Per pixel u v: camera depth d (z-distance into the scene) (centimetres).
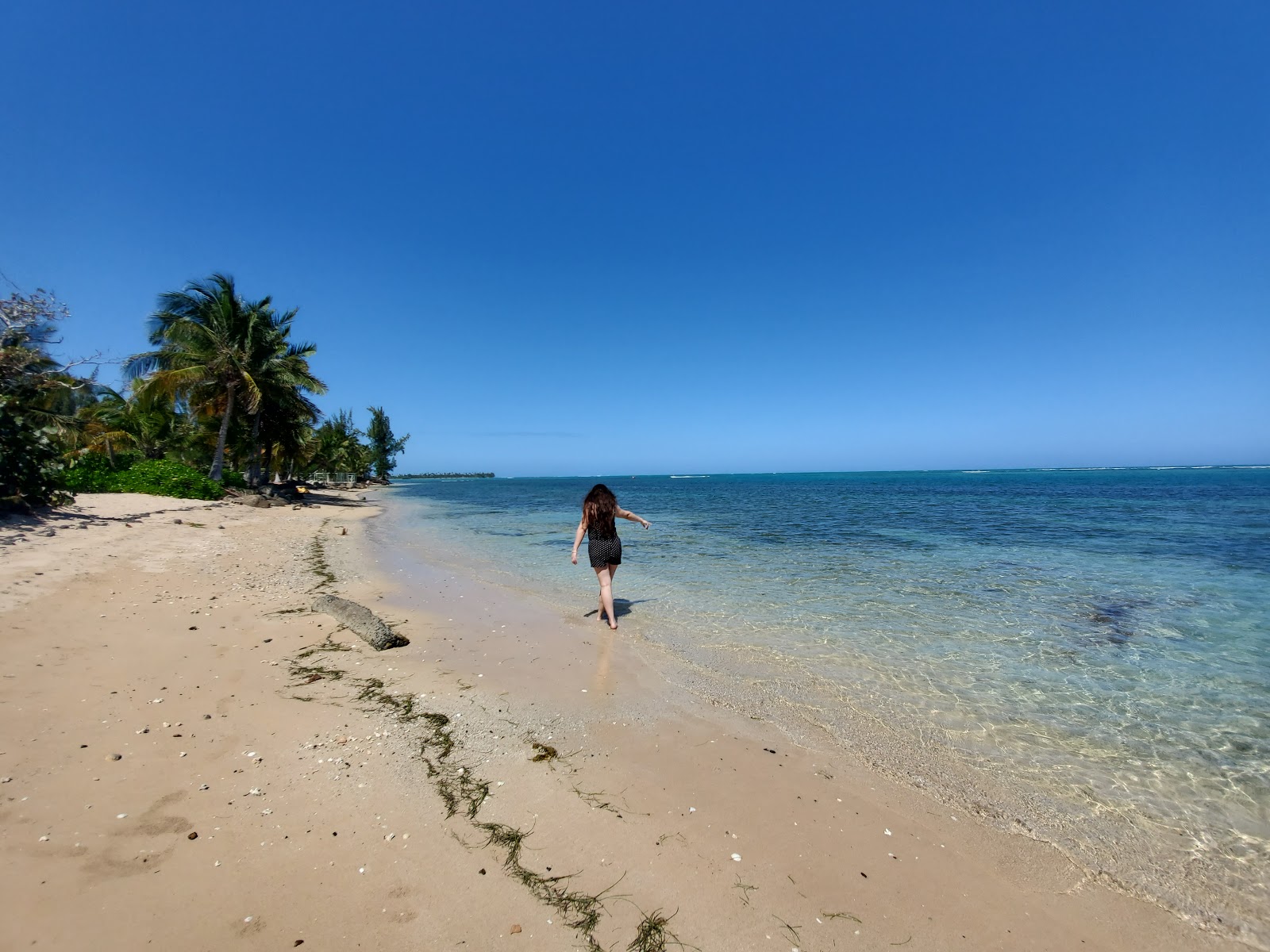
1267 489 5525
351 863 289
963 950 258
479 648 683
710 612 889
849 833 344
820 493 5903
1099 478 11494
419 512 3497
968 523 2436
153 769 360
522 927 257
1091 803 390
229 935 238
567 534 2133
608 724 483
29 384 1283
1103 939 272
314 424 3634
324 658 606
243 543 1430
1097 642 744
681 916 269
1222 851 342
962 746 468
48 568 830
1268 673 636
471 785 375
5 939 221
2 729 384
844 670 637
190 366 2836
